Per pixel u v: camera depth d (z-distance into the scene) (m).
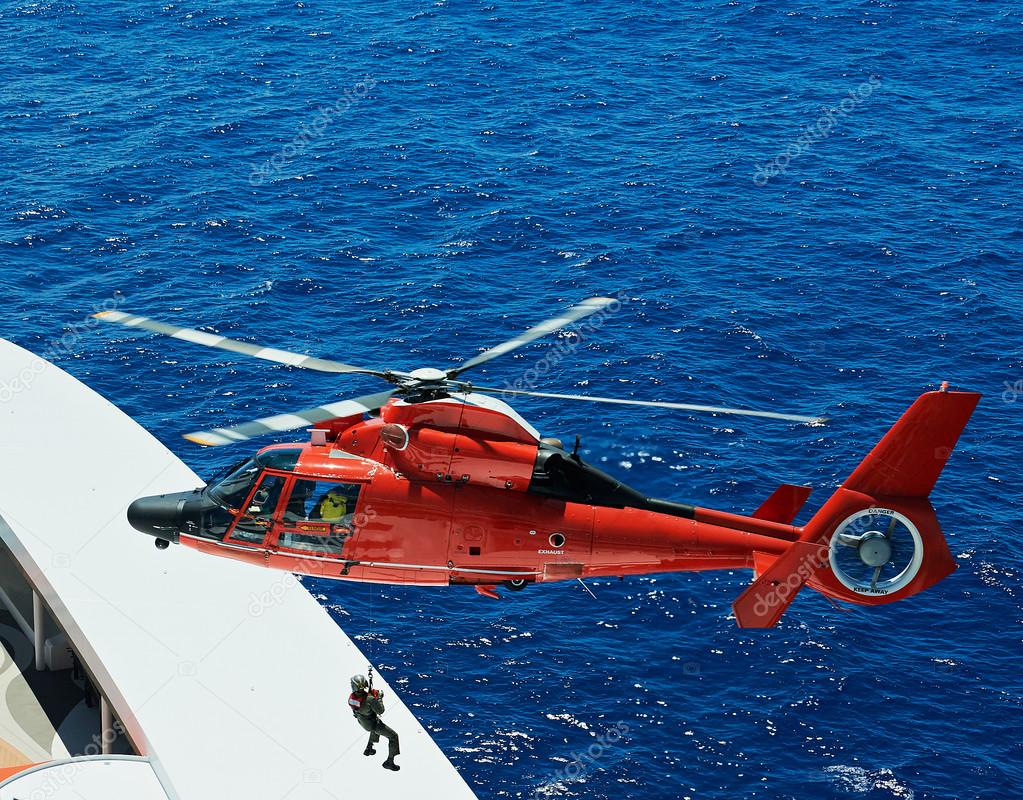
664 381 70.88
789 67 117.06
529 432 30.50
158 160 95.38
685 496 61.62
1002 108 108.62
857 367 72.62
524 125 104.06
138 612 37.97
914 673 51.78
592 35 123.94
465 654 52.94
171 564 40.53
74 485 44.25
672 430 66.56
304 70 114.62
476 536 30.42
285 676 36.12
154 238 85.06
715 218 89.19
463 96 109.88
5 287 78.06
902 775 46.91
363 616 55.06
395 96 109.50
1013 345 74.81
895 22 126.25
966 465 64.44
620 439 65.69
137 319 29.19
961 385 71.12
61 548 40.56
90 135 99.56
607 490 30.56
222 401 68.69
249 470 31.70
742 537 30.45
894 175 96.44
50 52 116.44
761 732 48.97
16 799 31.12
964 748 48.25
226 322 75.62
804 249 85.44
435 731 48.69
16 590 44.53
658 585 56.81
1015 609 55.19
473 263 83.19
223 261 82.50
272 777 32.38
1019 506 61.56
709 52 120.00
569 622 54.81
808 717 49.66
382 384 70.06
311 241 85.38
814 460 64.69
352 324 76.19
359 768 33.09
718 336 75.12
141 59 115.94
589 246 85.38
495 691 50.91
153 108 105.06
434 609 55.69
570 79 113.62
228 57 117.00
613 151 99.75
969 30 124.50
